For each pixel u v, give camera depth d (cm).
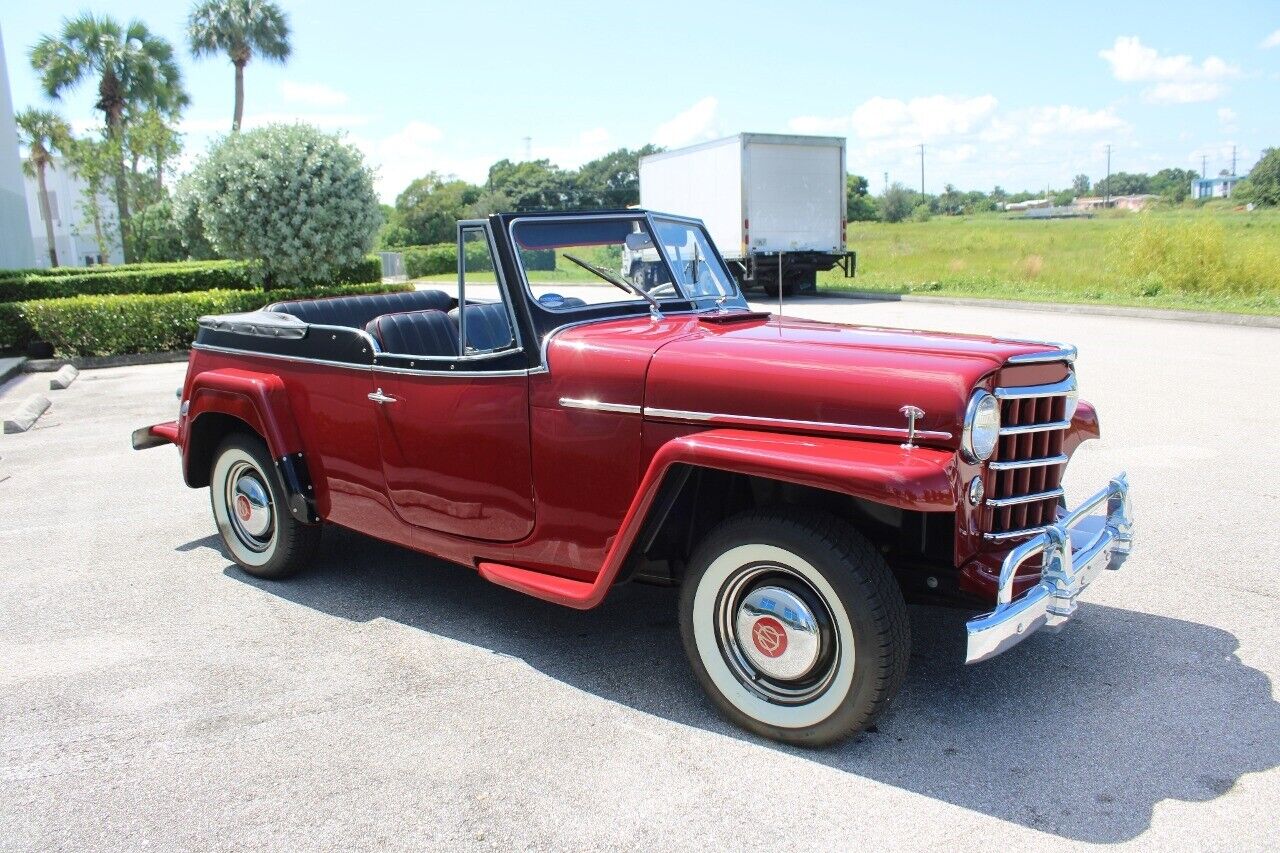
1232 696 324
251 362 460
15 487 670
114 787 289
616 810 269
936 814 262
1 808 279
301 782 288
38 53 3262
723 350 319
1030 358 305
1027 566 306
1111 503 332
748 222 1961
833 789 276
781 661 296
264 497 460
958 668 349
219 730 321
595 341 339
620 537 313
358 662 372
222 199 1584
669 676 355
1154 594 414
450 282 3475
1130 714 314
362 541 533
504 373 352
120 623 418
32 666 376
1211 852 242
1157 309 1440
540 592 343
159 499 633
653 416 320
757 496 333
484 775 289
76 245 5022
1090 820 257
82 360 1371
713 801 271
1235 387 861
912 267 2569
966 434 275
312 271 1655
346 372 409
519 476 355
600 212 391
